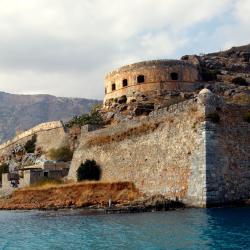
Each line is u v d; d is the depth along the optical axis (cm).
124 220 3919
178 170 4794
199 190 4366
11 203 6638
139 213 4366
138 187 5478
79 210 5200
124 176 5884
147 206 4547
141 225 3550
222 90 9075
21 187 7719
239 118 4750
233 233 2958
